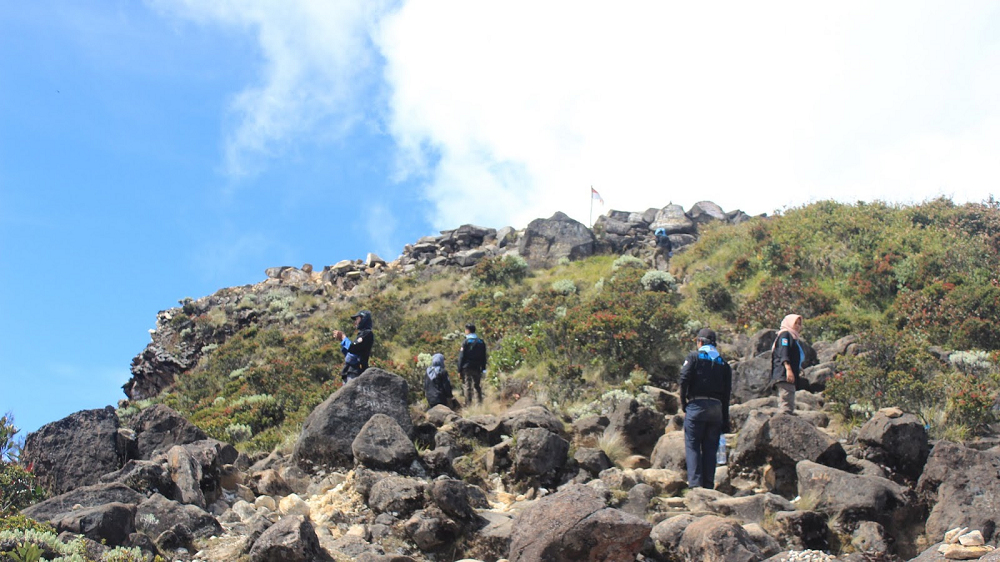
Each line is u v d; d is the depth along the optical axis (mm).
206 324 28484
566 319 16359
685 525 6461
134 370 28422
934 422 9742
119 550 5531
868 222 21094
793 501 7609
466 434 9820
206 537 6422
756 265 21078
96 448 7984
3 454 7777
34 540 5316
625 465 9312
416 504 7191
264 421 14711
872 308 17703
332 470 8562
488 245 30766
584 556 5746
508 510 7805
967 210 21094
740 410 10555
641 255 26906
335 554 6336
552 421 10008
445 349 19562
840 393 10750
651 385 14000
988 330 14695
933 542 6781
